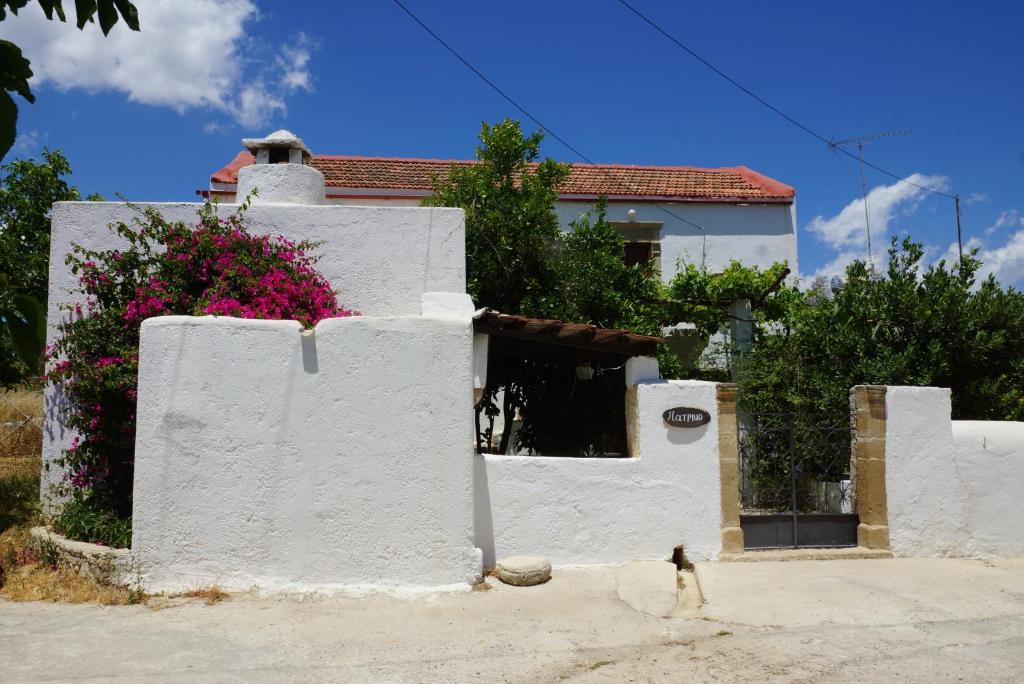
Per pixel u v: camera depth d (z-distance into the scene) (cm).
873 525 829
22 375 841
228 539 680
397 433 707
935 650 558
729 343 1244
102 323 805
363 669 513
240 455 686
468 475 718
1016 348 997
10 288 216
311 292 856
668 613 642
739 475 880
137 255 845
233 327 695
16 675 486
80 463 787
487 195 1184
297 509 689
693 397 806
